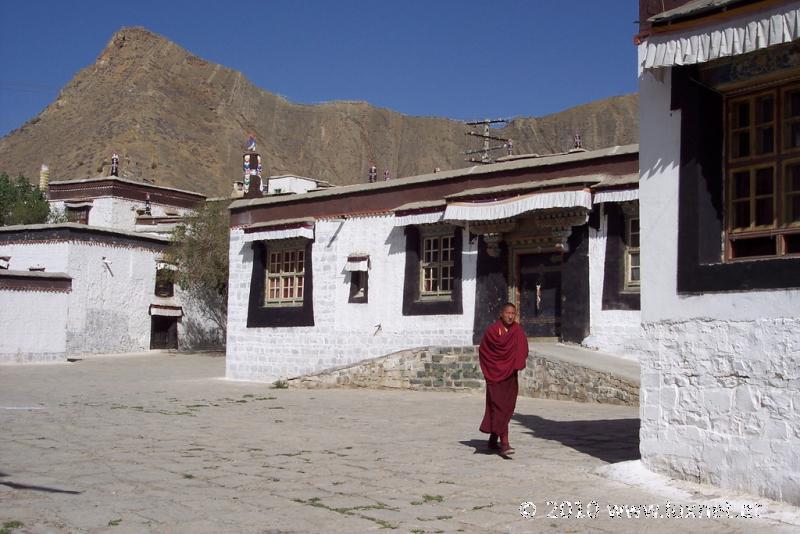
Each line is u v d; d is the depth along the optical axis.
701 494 7.88
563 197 18.70
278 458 10.33
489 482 8.74
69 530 6.90
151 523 7.11
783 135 8.16
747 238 8.36
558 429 12.58
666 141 8.88
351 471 9.42
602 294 18.81
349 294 23.69
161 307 40.75
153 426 13.55
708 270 8.30
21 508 7.62
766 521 7.00
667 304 8.70
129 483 8.79
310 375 21.61
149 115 139.88
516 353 10.34
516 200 19.44
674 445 8.46
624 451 10.41
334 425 13.60
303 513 7.46
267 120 172.88
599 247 18.94
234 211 26.95
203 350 42.59
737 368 7.96
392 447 11.13
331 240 24.23
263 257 26.09
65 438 12.14
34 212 52.91
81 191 54.03
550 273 20.08
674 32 8.31
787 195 8.10
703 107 8.59
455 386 19.19
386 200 23.12
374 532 6.85
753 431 7.75
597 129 176.75
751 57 8.21
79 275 37.44
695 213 8.48
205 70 166.75
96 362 35.59
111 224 52.78
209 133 149.50
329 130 182.50
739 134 8.58
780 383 7.58
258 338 25.80
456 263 21.52
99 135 132.38
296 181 47.91
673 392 8.53
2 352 34.59
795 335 7.51
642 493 8.12
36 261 37.84
